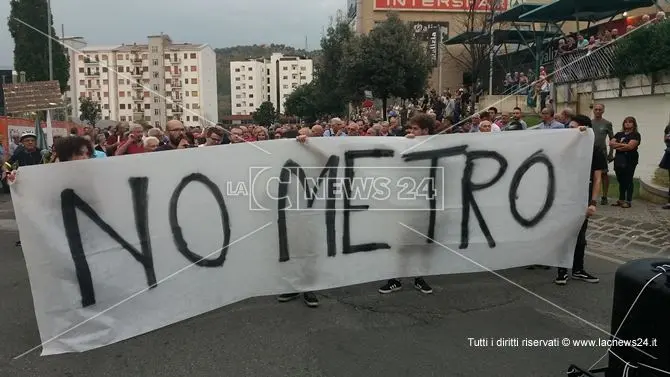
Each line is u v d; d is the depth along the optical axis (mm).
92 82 121312
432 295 5055
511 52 29750
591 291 5160
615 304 2879
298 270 4730
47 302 3840
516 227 5262
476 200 5160
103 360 3768
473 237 5184
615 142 9180
